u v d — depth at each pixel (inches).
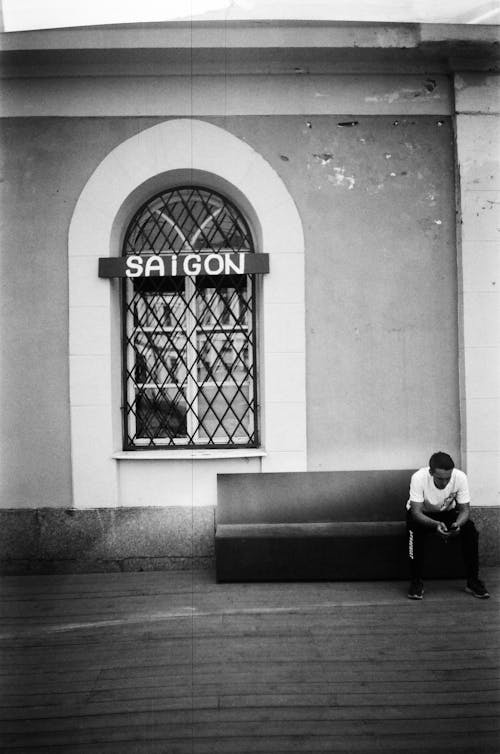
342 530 189.3
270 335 199.8
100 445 198.8
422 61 200.5
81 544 199.2
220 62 198.4
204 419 208.5
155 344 208.5
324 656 137.3
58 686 125.6
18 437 199.9
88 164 200.8
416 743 105.4
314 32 193.6
